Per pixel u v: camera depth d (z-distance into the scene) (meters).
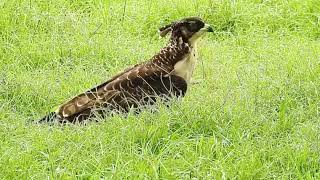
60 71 19.80
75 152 15.25
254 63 20.36
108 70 20.38
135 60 20.64
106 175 14.74
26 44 21.19
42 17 22.50
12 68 19.98
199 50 21.11
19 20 22.42
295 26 23.36
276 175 14.83
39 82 18.91
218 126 16.22
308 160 15.19
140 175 14.48
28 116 17.89
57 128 16.41
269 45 21.77
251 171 14.70
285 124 16.52
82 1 24.12
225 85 18.52
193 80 18.77
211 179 14.46
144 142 15.74
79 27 22.17
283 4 23.94
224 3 23.62
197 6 23.64
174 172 14.65
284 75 18.83
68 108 16.83
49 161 15.03
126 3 24.00
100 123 16.48
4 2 22.73
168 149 15.42
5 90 18.42
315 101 17.64
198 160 15.03
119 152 15.19
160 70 17.16
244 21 23.36
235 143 15.69
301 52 20.69
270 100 17.58
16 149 15.48
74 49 20.97
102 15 23.33
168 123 16.11
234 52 21.47
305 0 23.80
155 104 16.86
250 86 18.25
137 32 22.78
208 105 16.88
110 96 16.91
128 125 16.05
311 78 18.80
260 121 16.53
